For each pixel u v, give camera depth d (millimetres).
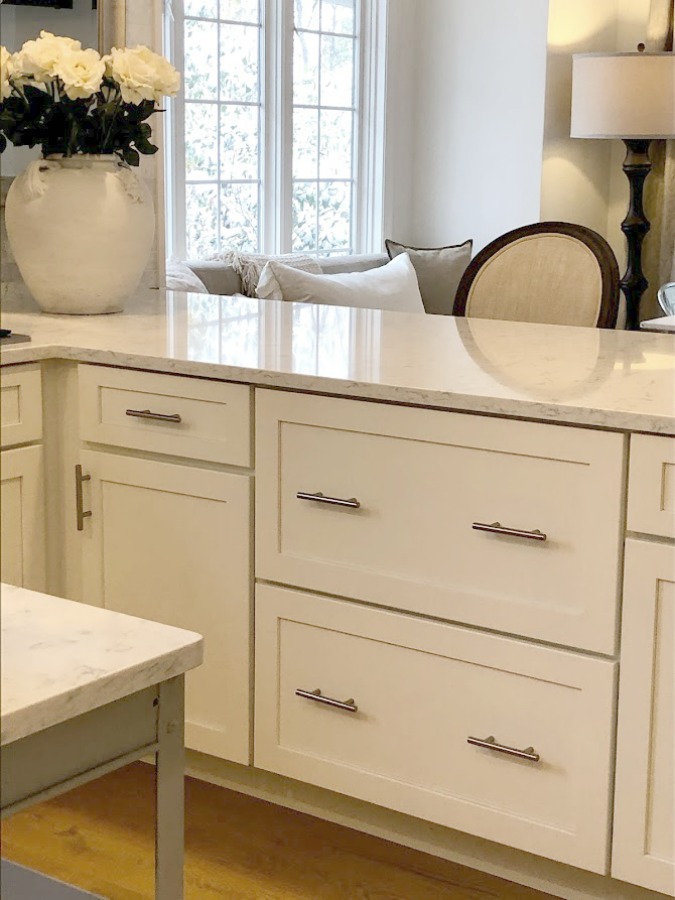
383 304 4309
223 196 4723
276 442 1916
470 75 5340
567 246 2818
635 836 1685
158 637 920
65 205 2371
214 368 1928
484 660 1771
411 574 1822
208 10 4531
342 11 5199
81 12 2617
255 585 1986
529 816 1776
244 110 4777
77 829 2146
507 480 1706
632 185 5086
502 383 1776
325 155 5215
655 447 1570
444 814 1854
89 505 2158
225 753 2068
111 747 908
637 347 2174
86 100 2375
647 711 1644
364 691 1904
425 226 5613
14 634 922
